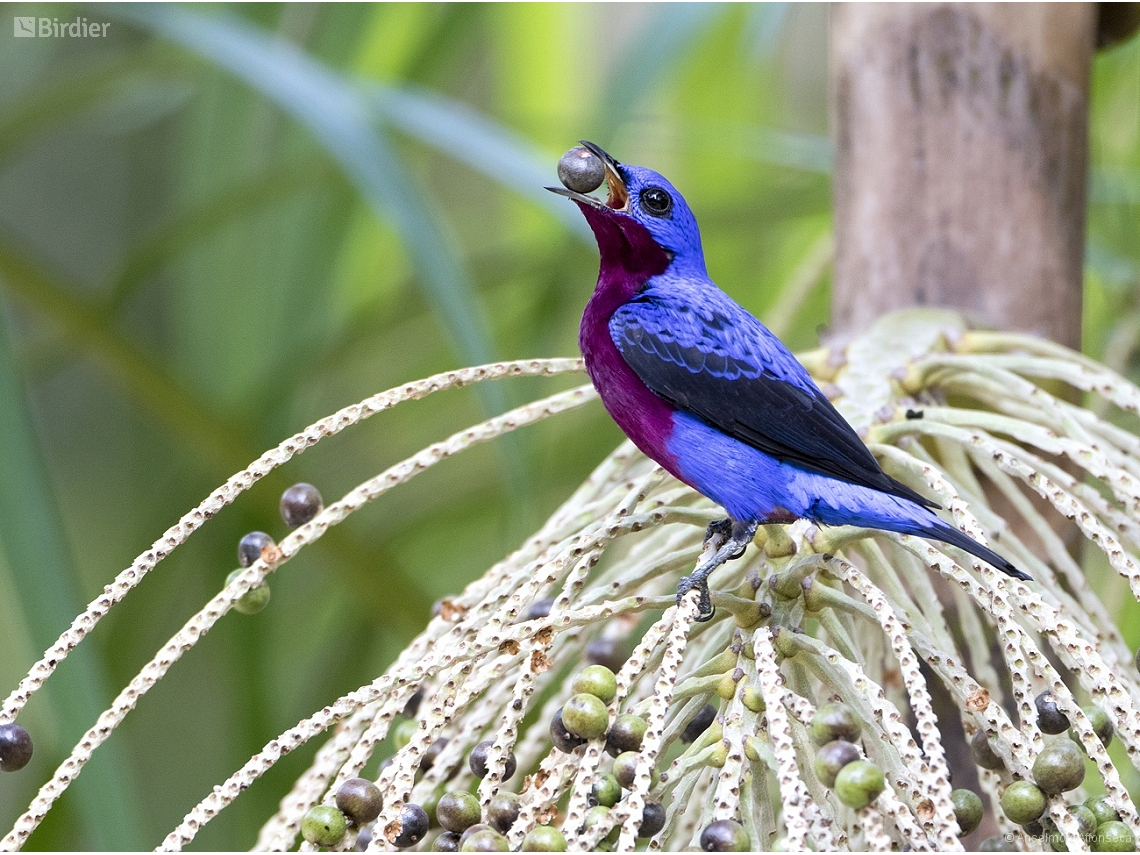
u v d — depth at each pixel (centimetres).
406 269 1323
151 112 1351
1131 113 1199
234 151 1222
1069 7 841
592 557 555
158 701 1346
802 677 551
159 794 1345
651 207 798
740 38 1274
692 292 775
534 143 1219
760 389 705
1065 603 616
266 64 936
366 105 966
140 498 1313
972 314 820
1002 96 833
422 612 978
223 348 1199
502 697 583
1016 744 483
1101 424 653
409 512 1245
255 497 1064
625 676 489
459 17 1236
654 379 739
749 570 661
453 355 1245
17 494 759
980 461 695
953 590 744
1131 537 621
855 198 862
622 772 473
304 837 496
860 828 571
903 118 847
